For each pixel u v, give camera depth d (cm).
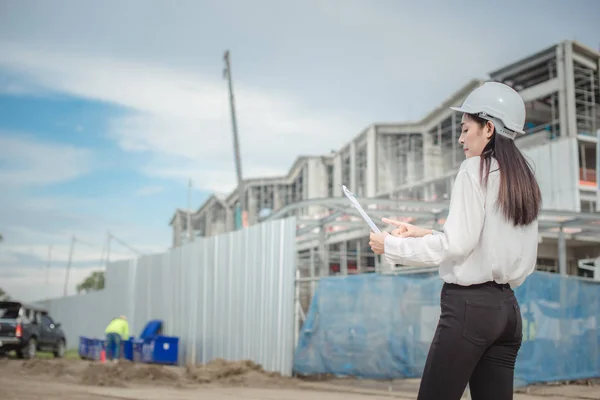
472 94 232
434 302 1027
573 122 3047
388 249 225
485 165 217
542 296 1016
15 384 1048
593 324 1065
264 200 5800
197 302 1681
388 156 4166
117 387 1054
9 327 1955
